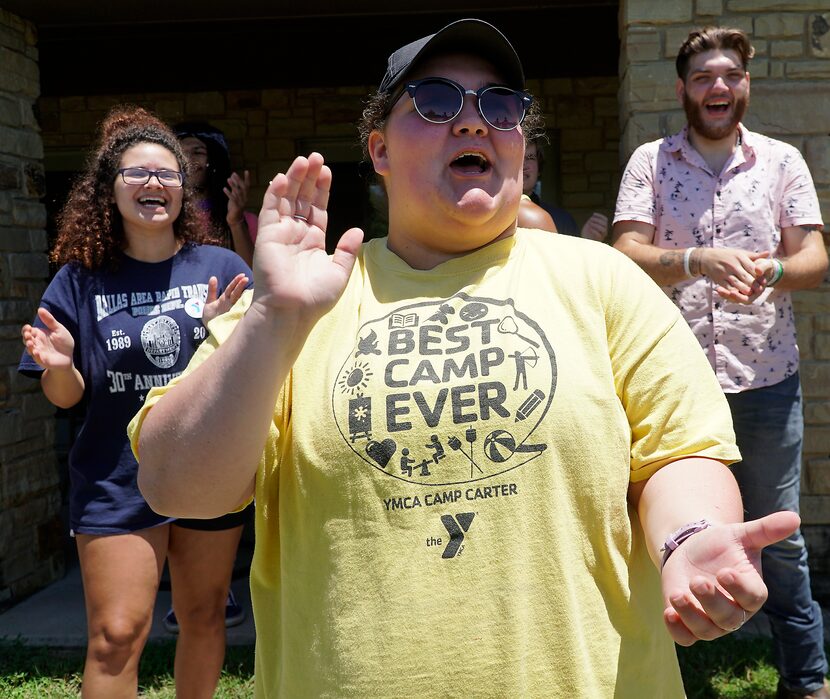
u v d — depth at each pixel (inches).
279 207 54.1
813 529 169.6
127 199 113.7
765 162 130.8
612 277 59.7
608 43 245.4
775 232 130.0
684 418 55.5
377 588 54.2
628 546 55.9
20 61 193.5
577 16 235.0
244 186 176.2
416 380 56.6
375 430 55.7
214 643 115.3
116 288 115.4
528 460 54.7
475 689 52.6
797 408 129.4
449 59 63.6
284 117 273.0
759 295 121.1
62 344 109.3
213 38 249.6
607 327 58.6
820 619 127.5
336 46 250.5
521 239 64.0
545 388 55.7
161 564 109.3
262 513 60.1
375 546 54.6
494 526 54.0
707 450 54.6
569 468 55.0
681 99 133.0
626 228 133.3
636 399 57.0
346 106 271.7
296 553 57.7
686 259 123.1
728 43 127.2
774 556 123.6
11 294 187.0
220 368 53.1
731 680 137.4
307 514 57.1
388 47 249.3
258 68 257.8
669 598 47.3
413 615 53.4
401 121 63.1
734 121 128.4
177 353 114.1
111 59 259.3
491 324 58.2
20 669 148.2
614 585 55.2
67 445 289.7
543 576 53.6
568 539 54.4
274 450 59.8
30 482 189.8
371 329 59.7
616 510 55.4
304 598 57.0
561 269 60.4
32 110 197.0
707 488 52.7
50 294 115.6
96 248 115.2
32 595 186.2
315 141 274.7
